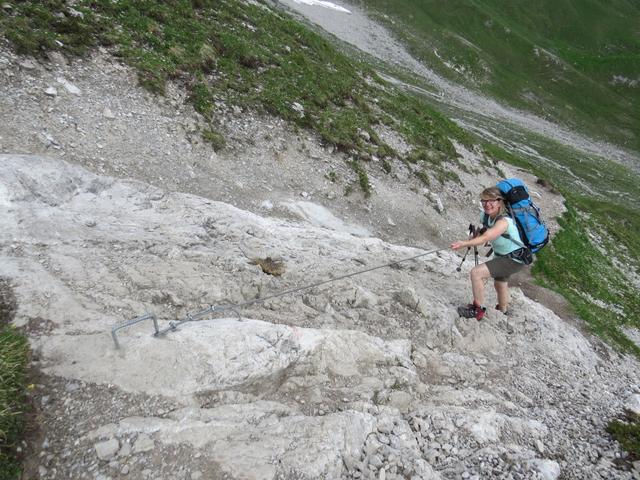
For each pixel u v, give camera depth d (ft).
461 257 47.96
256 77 56.39
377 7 348.59
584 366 33.47
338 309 26.94
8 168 25.86
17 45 36.47
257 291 25.48
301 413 18.44
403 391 22.16
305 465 15.79
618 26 444.55
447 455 18.85
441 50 327.06
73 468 14.43
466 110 249.96
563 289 55.01
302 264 29.76
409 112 82.17
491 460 18.88
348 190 49.34
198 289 23.58
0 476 13.66
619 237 100.89
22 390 15.76
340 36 288.10
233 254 27.99
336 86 68.08
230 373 18.01
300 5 312.91
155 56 46.34
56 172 27.96
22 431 14.85
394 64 287.07
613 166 241.76
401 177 57.36
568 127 317.01
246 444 15.93
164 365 17.47
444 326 28.84
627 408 28.14
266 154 46.60
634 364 42.98
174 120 42.01
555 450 21.33
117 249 24.63
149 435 15.47
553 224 78.23
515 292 39.73
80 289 20.81
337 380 21.22
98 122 36.63
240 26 67.36
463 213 61.05
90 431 15.29
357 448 17.31
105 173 33.22
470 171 75.66
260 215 39.11
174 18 55.11
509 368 28.45
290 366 20.08
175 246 26.55
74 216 25.89
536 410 24.84
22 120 32.22
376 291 30.01
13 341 16.88
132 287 22.24
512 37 371.97
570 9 442.50
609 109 343.67
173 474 14.69
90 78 39.65
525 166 127.13
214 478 14.79
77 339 17.75
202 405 17.08
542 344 32.86
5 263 20.30
